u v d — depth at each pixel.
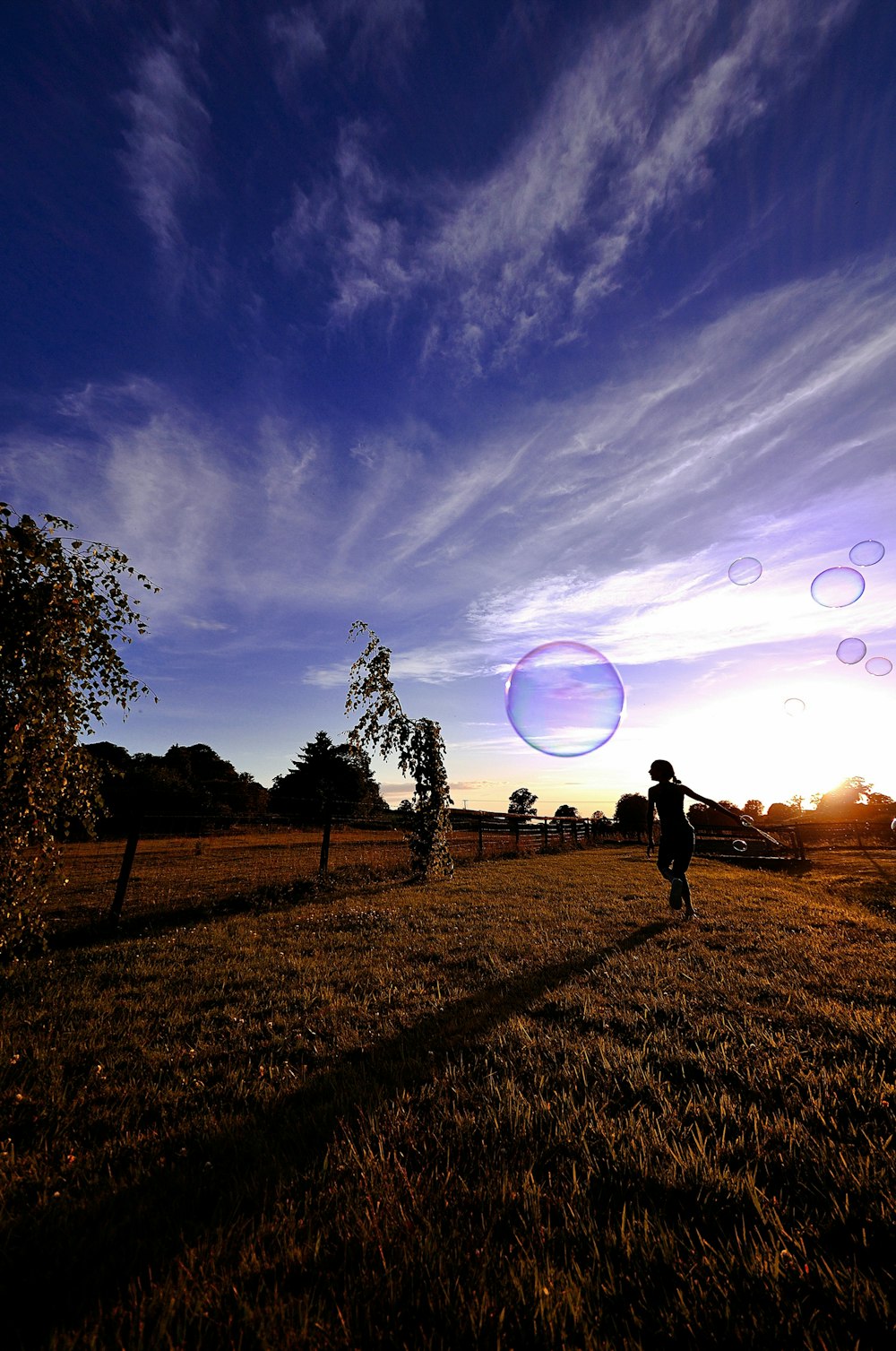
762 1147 1.56
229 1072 2.18
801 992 2.91
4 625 3.03
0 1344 1.03
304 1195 1.43
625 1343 0.98
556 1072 2.06
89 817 3.57
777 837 13.15
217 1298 1.11
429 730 8.95
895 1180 1.39
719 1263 1.16
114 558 3.48
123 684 3.57
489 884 7.91
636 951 3.87
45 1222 1.35
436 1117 1.79
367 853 12.89
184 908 6.07
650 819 5.46
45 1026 2.79
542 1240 1.24
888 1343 0.96
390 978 3.42
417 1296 1.11
